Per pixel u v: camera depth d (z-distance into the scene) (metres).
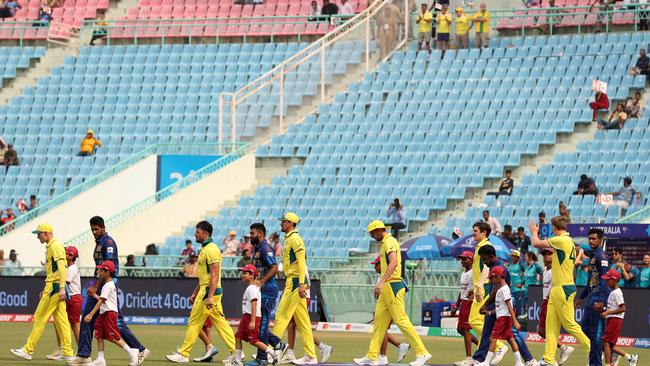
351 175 153.50
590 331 72.88
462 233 137.75
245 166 160.25
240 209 152.38
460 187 145.62
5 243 148.75
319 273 126.31
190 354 86.81
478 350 74.81
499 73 161.25
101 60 187.75
